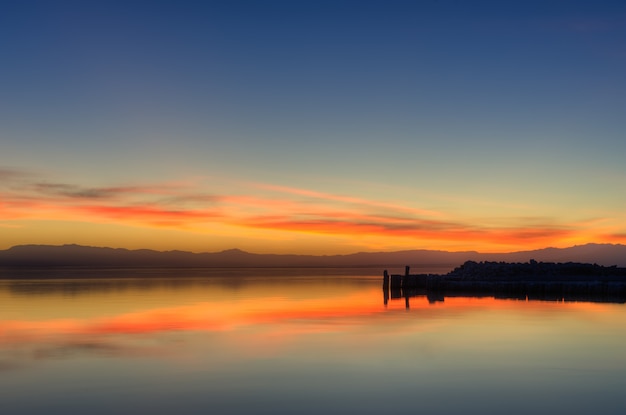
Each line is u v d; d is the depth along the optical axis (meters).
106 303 37.72
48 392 14.59
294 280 80.50
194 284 65.06
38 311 32.41
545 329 24.72
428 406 13.42
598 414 12.89
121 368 17.16
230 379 15.84
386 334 23.45
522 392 14.50
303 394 14.38
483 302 39.38
